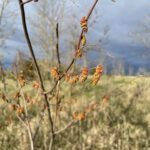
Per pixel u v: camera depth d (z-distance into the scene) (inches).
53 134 168.1
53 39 547.2
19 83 172.9
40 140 455.2
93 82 137.1
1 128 470.6
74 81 139.9
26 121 183.9
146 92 737.0
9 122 384.2
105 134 542.3
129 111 692.7
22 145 410.6
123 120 618.5
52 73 142.2
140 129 601.0
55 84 144.9
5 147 460.1
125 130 563.5
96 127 558.9
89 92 700.0
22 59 170.9
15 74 172.7
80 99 602.5
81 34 133.8
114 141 530.0
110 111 634.2
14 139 466.0
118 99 690.2
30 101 203.0
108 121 589.0
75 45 136.0
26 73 171.3
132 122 660.1
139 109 723.4
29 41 132.7
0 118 427.2
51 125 164.6
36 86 169.3
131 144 543.8
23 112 183.8
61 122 522.0
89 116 564.1
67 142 494.9
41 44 565.9
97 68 136.4
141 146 537.6
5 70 179.0
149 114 713.0
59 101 173.0
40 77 145.7
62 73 144.6
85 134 527.8
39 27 561.6
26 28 129.2
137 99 697.0
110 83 741.3
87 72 137.5
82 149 497.4
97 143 514.3
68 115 531.5
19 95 183.8
